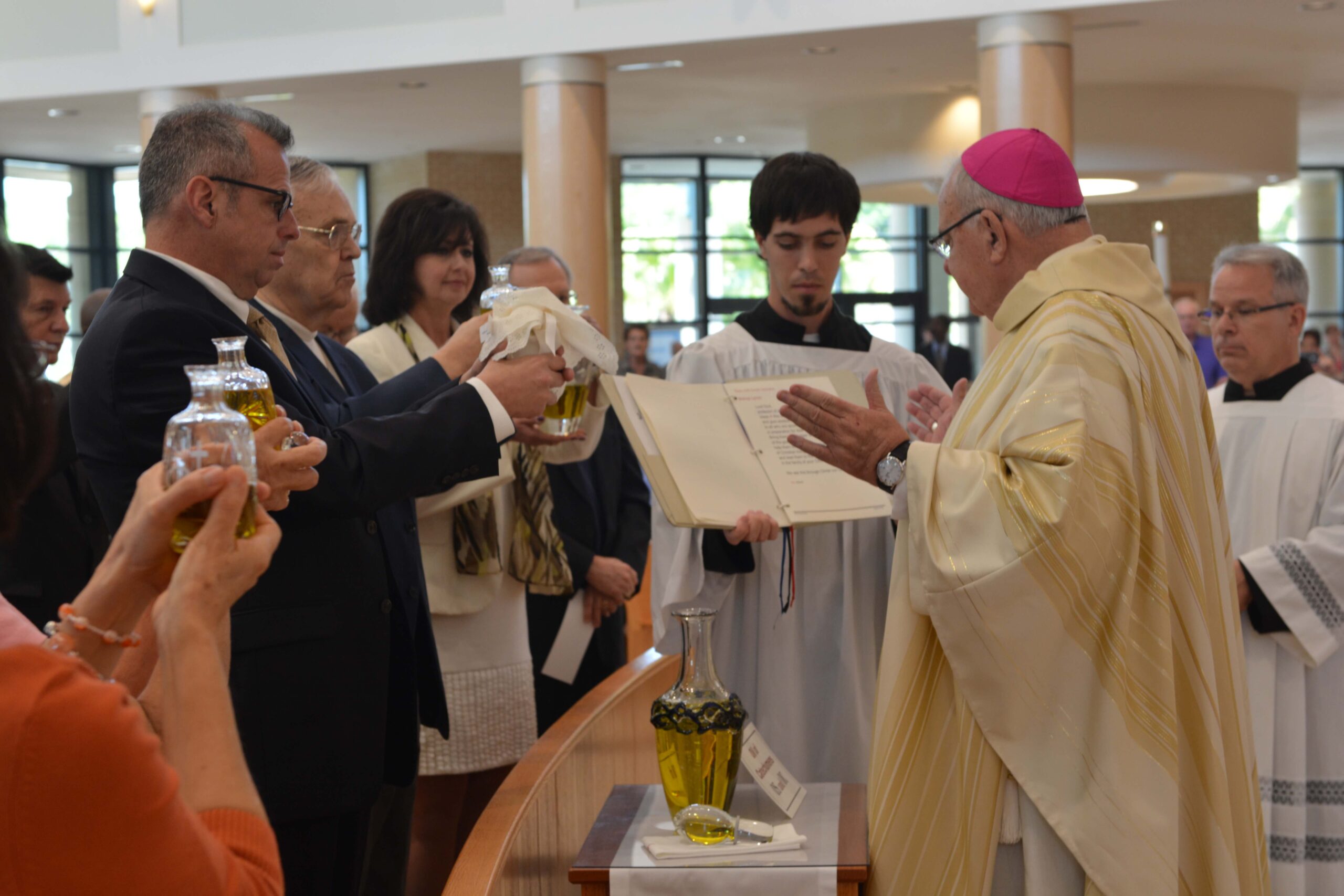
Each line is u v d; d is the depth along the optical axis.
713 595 2.44
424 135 12.73
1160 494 1.72
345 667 1.87
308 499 1.71
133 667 1.30
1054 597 1.65
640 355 11.63
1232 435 3.02
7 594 2.89
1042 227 1.88
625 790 2.12
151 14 9.30
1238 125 10.73
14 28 9.62
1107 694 1.66
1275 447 2.94
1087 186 11.46
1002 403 1.80
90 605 1.10
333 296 2.33
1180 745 1.72
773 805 2.00
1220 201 15.18
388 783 2.05
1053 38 7.70
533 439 2.18
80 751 0.87
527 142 8.59
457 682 2.69
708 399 2.30
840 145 11.62
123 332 1.75
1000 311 1.86
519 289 2.05
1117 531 1.66
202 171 1.82
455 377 2.09
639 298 15.23
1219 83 10.53
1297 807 2.81
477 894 1.47
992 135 1.95
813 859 1.76
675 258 15.26
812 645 2.51
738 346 2.58
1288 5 7.90
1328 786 2.83
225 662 1.15
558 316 1.95
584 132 8.49
